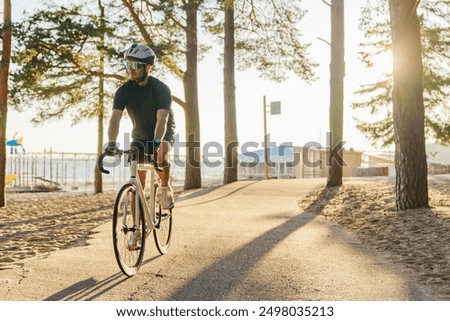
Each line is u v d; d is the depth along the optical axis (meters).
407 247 8.49
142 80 6.48
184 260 7.24
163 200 7.25
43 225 13.86
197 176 28.66
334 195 19.39
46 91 25.33
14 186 51.06
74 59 23.56
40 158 54.16
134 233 6.17
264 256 7.67
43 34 22.16
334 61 23.78
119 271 6.48
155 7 23.95
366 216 12.82
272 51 30.81
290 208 16.38
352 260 7.52
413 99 12.98
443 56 37.91
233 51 29.56
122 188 5.96
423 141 13.10
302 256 7.76
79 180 60.84
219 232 10.34
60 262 6.94
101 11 25.02
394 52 13.21
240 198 20.16
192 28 27.59
